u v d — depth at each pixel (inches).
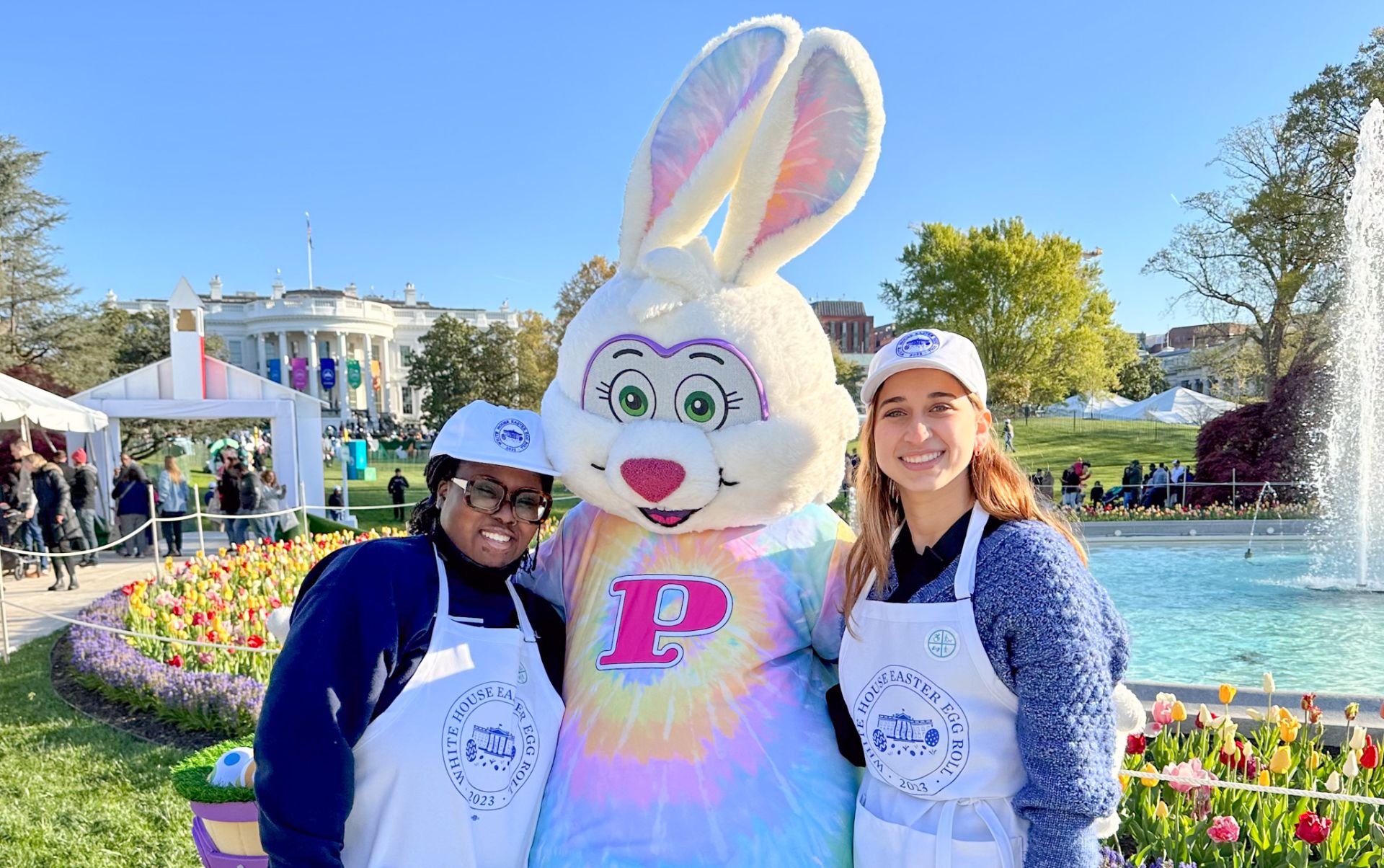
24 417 476.1
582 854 76.7
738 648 83.9
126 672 236.4
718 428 85.1
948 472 71.9
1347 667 266.2
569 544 97.8
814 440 86.7
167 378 600.1
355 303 2864.2
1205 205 1125.7
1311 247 1022.4
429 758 73.7
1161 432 1487.5
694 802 77.2
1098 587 73.1
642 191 93.9
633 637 85.3
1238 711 171.8
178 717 221.5
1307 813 110.3
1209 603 367.6
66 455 583.5
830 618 89.9
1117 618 72.8
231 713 210.5
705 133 92.5
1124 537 578.6
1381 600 367.9
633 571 90.1
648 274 89.0
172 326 599.5
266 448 1296.8
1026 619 67.1
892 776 74.0
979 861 69.6
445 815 73.9
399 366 3181.6
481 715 76.7
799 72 81.9
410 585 78.0
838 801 80.5
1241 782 130.5
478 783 75.4
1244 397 1215.6
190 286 599.8
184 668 241.1
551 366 1571.1
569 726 83.8
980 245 1501.0
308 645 72.6
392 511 765.3
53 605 389.1
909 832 71.9
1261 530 585.0
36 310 1259.8
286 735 69.3
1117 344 1705.2
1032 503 76.2
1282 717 138.3
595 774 79.9
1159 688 181.6
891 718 73.8
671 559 89.7
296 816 68.2
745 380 84.7
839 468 92.9
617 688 82.7
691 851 75.5
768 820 76.9
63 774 188.1
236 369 615.2
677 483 83.0
